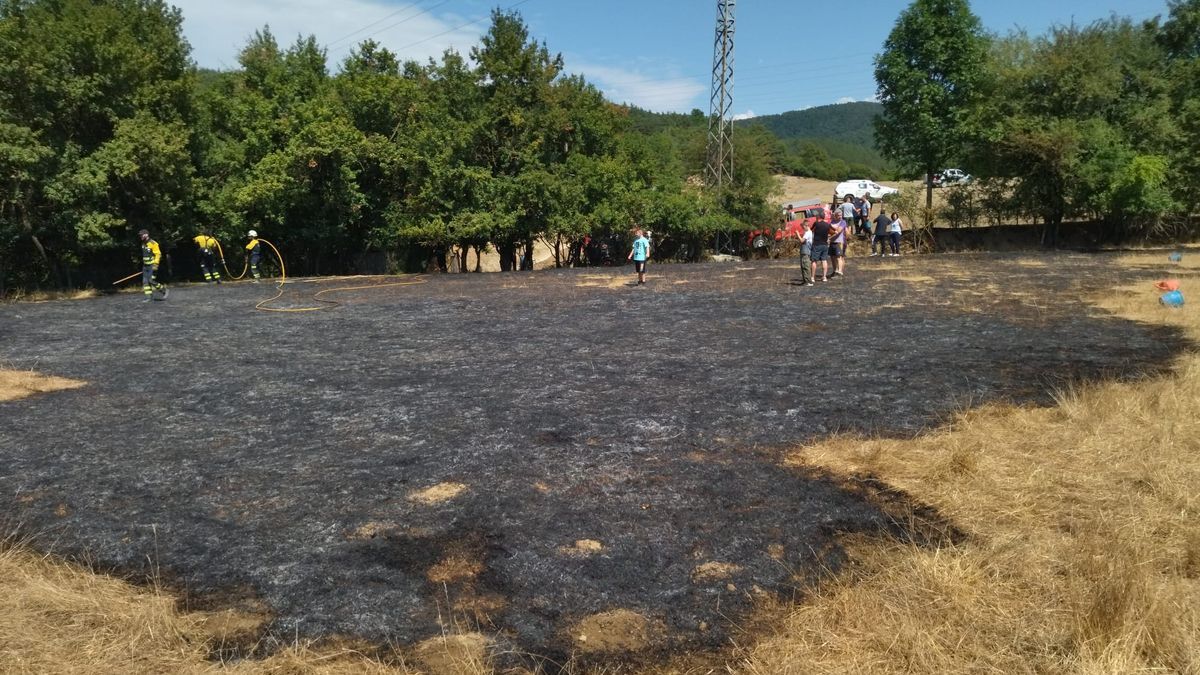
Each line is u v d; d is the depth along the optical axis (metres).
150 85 23.77
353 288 22.17
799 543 4.59
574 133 34.34
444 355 11.15
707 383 8.92
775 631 3.64
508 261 33.09
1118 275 19.44
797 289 18.42
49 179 20.59
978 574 3.95
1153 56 30.31
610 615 3.82
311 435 7.09
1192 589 3.79
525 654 3.47
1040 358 9.80
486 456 6.34
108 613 3.80
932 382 8.63
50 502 5.50
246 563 4.47
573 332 13.10
